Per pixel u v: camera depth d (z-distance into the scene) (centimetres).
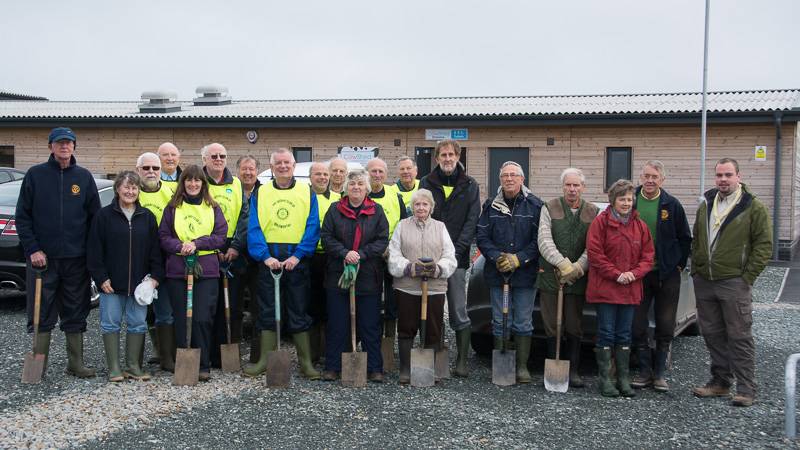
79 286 559
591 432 457
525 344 575
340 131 1736
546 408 506
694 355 682
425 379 556
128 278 549
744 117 1470
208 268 562
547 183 1641
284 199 573
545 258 554
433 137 1688
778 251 1481
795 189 1597
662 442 441
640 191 573
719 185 531
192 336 568
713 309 540
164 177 627
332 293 569
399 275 557
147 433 440
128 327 562
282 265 562
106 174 1842
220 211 573
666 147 1568
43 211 546
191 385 545
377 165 623
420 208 561
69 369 566
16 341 669
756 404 523
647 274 556
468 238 593
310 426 459
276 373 544
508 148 1664
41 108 2064
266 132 1767
